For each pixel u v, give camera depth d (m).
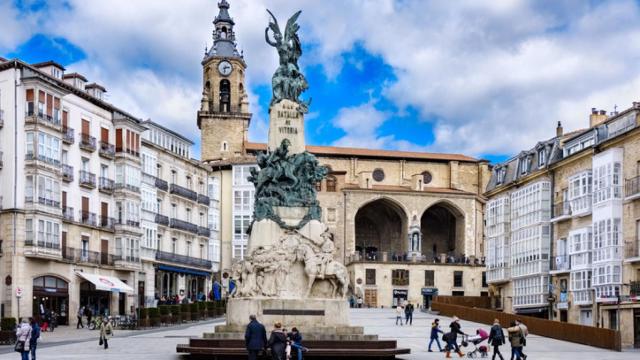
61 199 60.75
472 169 108.50
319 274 34.50
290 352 27.66
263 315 33.41
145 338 43.28
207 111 101.31
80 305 62.53
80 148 64.06
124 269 68.25
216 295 74.06
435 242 109.12
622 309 48.59
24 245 56.62
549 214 61.91
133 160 70.62
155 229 75.75
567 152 60.22
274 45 38.88
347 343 31.31
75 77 65.50
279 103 37.78
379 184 105.69
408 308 58.22
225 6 106.12
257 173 37.16
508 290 69.69
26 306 56.47
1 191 57.38
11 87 57.91
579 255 55.38
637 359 34.41
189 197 84.19
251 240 35.72
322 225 35.84
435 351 38.34
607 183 51.91
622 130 52.47
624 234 50.66
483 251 105.69
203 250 87.81
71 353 34.22
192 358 31.03
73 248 61.88
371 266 96.19
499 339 32.47
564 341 46.22
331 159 104.62
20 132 57.66
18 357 32.88
